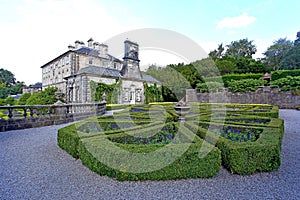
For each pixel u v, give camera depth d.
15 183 2.78
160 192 2.50
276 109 8.72
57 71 27.19
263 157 3.05
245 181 2.79
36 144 5.02
